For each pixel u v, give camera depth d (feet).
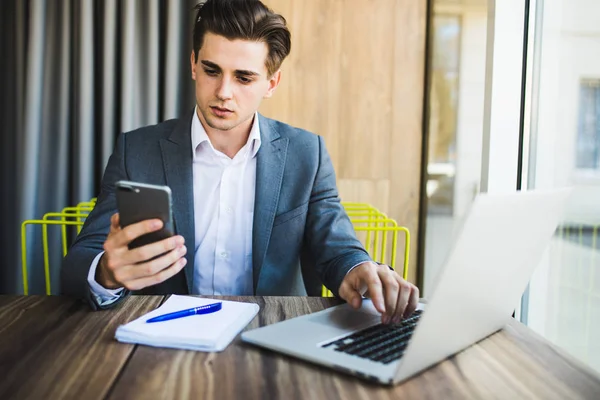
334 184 4.38
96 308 2.87
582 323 4.58
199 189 4.20
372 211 6.10
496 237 2.07
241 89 3.67
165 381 2.01
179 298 3.08
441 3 7.28
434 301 1.91
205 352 2.30
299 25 7.60
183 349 2.34
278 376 2.07
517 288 2.60
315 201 4.21
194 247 3.96
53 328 2.59
